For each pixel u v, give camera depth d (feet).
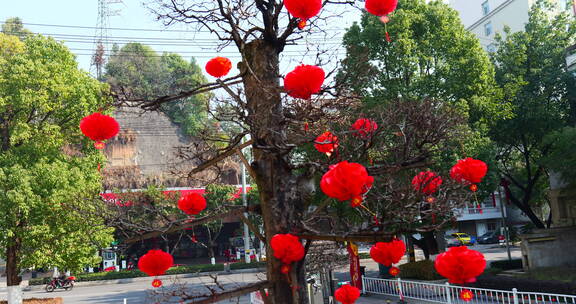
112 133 10.55
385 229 9.48
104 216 11.60
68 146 59.52
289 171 10.55
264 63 11.00
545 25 73.10
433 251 63.52
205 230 134.41
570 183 54.29
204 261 123.85
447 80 57.06
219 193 84.48
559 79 66.80
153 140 149.59
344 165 7.53
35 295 75.00
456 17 61.00
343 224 10.22
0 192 42.45
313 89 8.91
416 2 60.34
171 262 10.05
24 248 45.06
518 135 69.21
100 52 164.76
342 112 12.03
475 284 49.16
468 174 9.71
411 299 43.91
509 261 60.64
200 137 14.11
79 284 88.22
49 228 43.32
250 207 11.07
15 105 46.11
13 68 46.19
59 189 44.01
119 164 140.46
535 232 56.34
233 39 11.94
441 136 11.99
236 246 131.85
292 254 8.92
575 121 66.08
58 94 48.34
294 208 10.32
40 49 48.98
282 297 9.80
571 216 58.65
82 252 44.21
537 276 46.91
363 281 52.06
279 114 10.68
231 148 11.60
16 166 43.83
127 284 84.89
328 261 27.68
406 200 9.40
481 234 139.74
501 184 62.34
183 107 153.28
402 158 10.82
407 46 56.24
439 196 9.71
